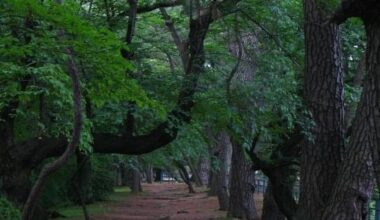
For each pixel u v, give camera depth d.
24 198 11.09
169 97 12.62
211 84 12.99
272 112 12.43
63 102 9.97
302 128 10.17
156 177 78.69
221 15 12.49
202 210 26.91
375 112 4.97
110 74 8.34
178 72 13.54
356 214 8.39
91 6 12.51
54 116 10.81
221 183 25.92
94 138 12.08
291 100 11.46
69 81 9.29
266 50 13.13
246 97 12.41
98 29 8.90
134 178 47.31
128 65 7.95
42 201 18.05
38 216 13.62
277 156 13.77
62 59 8.55
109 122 12.05
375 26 4.92
